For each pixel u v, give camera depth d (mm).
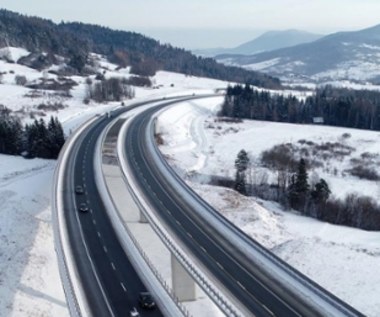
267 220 83062
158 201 73375
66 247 57812
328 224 87312
